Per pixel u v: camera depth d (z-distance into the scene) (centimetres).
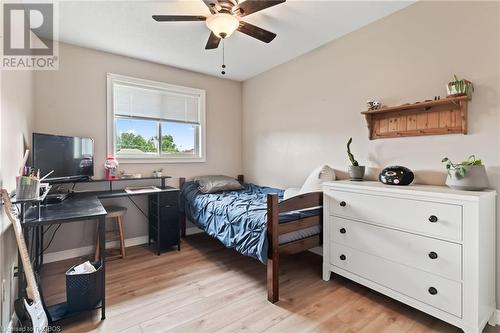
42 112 266
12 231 167
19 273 156
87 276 171
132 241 328
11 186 173
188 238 358
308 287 219
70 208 194
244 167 425
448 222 156
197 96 381
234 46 290
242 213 230
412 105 201
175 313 182
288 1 207
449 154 194
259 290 214
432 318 175
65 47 279
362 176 236
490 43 174
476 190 166
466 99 178
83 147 270
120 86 318
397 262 180
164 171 351
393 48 227
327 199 227
